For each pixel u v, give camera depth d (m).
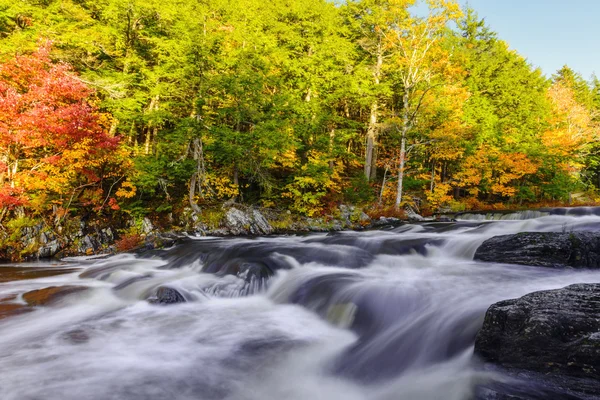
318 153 20.84
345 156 23.73
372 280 7.64
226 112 17.53
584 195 38.94
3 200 12.67
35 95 12.62
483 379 3.73
